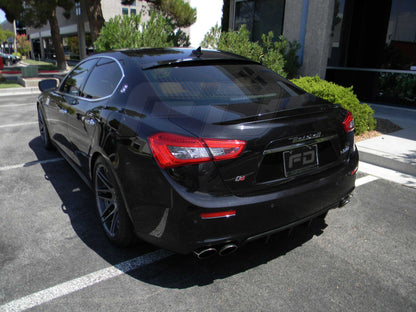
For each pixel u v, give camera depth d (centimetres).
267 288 222
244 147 196
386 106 839
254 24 1075
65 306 205
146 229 218
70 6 2414
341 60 941
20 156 498
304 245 273
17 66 3309
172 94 237
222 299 212
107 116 258
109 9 2861
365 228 301
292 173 220
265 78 286
